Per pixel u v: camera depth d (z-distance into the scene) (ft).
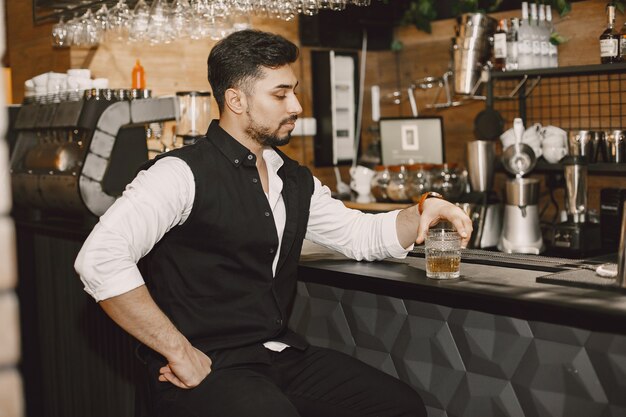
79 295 10.03
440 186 12.25
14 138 11.75
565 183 11.05
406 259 7.66
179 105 10.48
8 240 3.29
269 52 6.47
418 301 6.90
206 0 9.91
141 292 5.96
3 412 3.28
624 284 5.76
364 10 14.89
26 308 11.15
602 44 10.90
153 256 6.65
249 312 6.56
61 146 10.63
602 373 5.66
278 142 6.68
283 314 6.79
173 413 6.14
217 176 6.42
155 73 12.58
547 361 6.00
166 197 6.11
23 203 11.51
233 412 5.74
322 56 14.76
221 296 6.49
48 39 12.77
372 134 15.31
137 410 8.47
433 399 6.86
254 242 6.50
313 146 15.06
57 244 10.38
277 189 6.88
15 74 14.06
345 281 7.55
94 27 10.81
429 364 6.87
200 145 6.60
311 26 14.51
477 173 11.76
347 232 7.42
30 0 13.26
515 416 6.26
